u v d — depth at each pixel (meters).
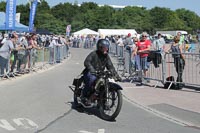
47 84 14.75
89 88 8.96
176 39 14.09
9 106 9.93
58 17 109.94
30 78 16.80
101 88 8.65
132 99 11.41
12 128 7.51
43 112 9.23
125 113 9.34
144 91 13.09
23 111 9.30
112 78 8.77
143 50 15.01
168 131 7.51
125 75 17.66
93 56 8.98
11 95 11.82
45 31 57.28
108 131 7.41
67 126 7.79
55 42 26.88
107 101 8.47
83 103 9.26
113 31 69.00
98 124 8.05
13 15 22.64
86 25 103.00
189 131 7.54
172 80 13.64
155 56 14.54
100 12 107.25
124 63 18.55
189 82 14.36
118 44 33.09
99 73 8.71
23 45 17.94
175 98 11.59
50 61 24.53
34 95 11.91
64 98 11.43
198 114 9.23
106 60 9.09
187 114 9.23
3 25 27.89
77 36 63.62
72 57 34.81
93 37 58.50
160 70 14.60
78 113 9.22
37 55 20.83
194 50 36.66
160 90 13.31
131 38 26.56
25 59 18.17
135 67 15.64
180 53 13.46
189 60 17.55
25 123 7.99
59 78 17.03
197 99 11.37
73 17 110.12
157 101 11.09
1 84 14.51
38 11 101.25
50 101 10.84
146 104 10.62
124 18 111.56
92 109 9.73
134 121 8.42
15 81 15.55
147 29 111.88
